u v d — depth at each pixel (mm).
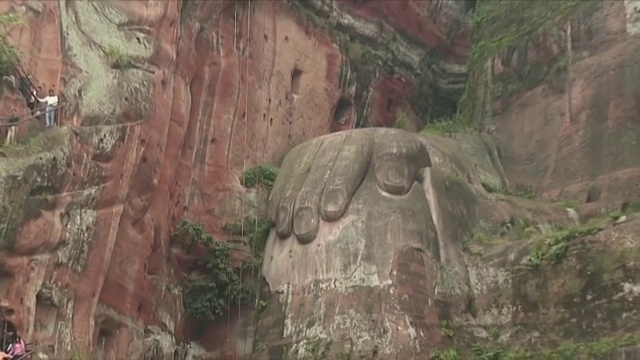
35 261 14695
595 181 20875
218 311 19328
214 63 21656
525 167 22547
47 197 14914
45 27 16797
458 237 18531
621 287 15883
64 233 15164
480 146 22781
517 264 17656
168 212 19078
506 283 17594
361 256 17453
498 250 18125
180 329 19016
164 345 18172
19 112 15711
